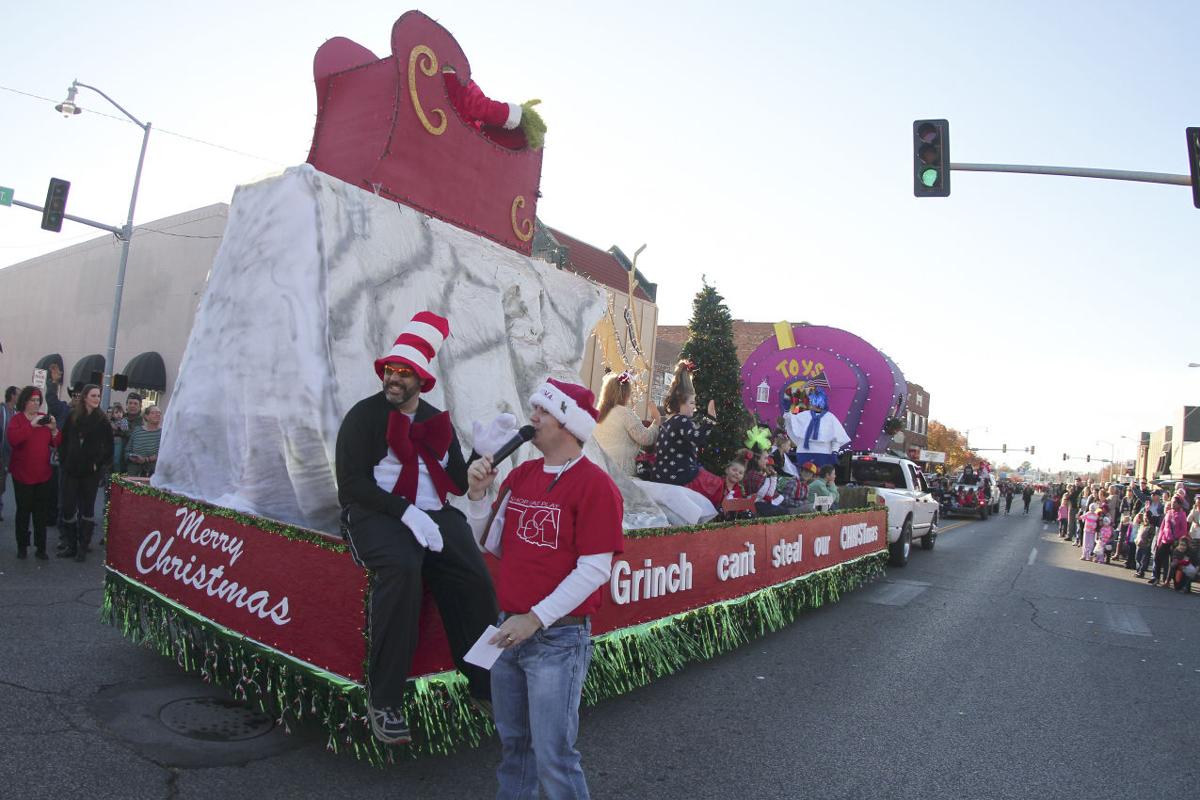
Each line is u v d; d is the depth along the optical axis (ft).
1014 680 19.39
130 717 12.10
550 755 7.88
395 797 10.39
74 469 23.99
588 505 8.02
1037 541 68.90
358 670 9.96
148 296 77.97
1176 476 117.08
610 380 22.65
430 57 17.24
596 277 91.97
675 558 16.29
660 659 15.35
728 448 44.42
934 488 100.42
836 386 39.91
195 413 14.52
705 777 12.25
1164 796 12.85
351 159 16.81
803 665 19.31
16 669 13.74
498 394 16.98
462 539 10.70
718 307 46.01
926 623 25.76
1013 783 12.96
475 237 18.06
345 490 9.97
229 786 10.26
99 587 20.88
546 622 7.77
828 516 26.40
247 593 11.65
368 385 13.97
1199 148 34.83
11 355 106.63
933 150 37.06
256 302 14.12
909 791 12.34
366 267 14.70
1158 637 26.76
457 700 10.83
